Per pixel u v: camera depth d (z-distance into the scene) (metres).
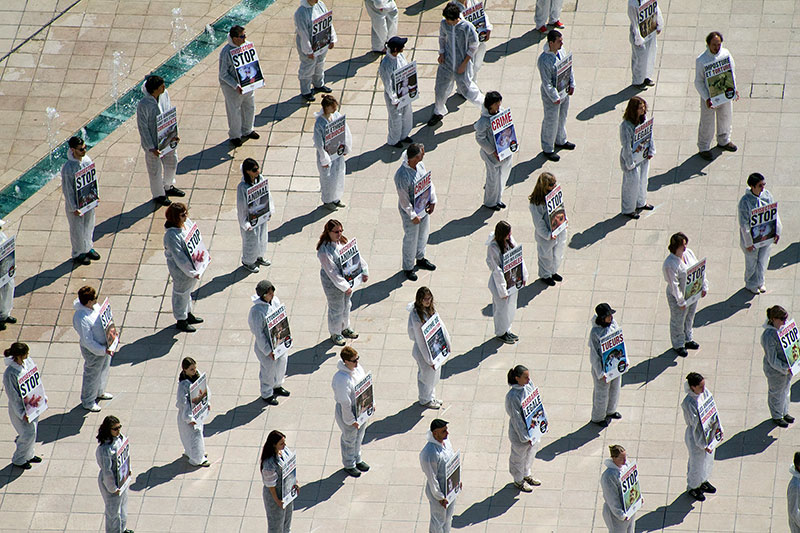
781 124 83.06
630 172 77.38
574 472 67.56
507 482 67.38
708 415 64.44
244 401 71.56
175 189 81.88
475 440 69.19
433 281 76.56
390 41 81.00
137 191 82.44
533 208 73.88
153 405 71.75
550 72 79.62
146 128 78.69
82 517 67.25
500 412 70.38
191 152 84.25
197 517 66.81
